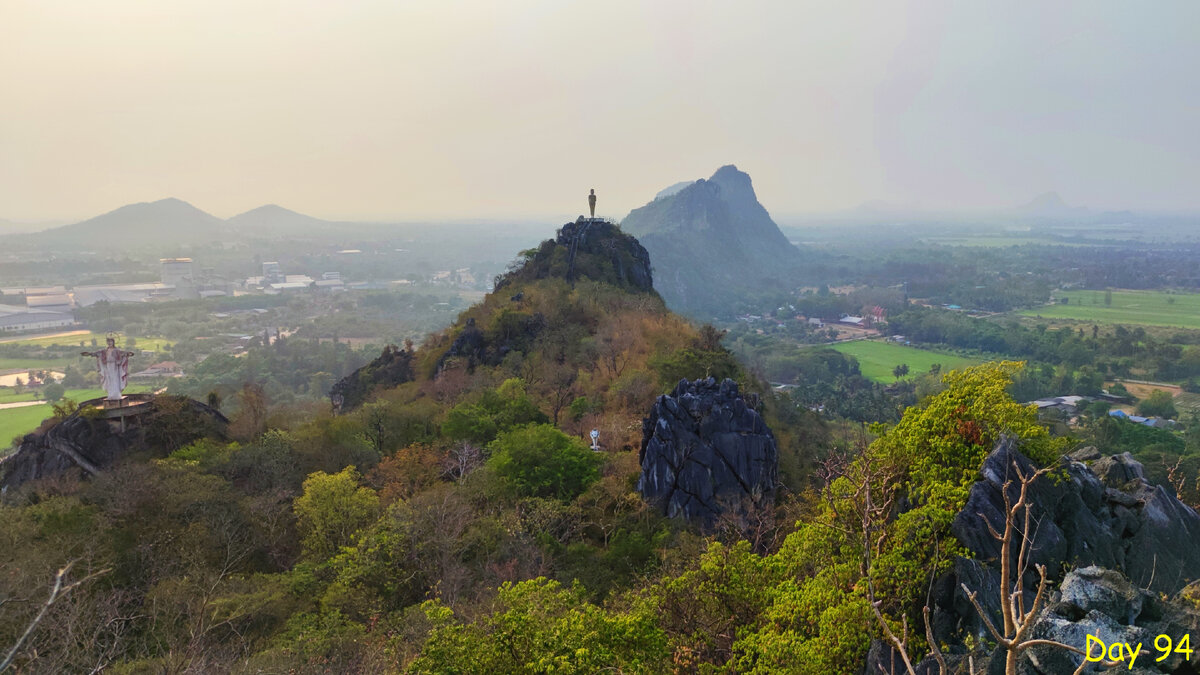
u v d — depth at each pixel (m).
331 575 32.44
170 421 51.94
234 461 44.94
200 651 23.05
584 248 109.81
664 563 32.31
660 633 19.91
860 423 109.81
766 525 39.03
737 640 20.84
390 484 43.78
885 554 19.05
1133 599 14.19
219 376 173.00
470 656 18.02
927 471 21.27
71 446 47.62
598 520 40.28
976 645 15.27
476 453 47.97
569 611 19.62
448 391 67.94
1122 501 20.58
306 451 48.53
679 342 75.19
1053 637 13.62
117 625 24.66
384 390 81.12
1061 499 19.27
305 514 36.97
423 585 31.44
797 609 19.55
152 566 30.53
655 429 43.94
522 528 36.03
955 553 18.17
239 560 33.09
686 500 41.56
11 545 28.69
